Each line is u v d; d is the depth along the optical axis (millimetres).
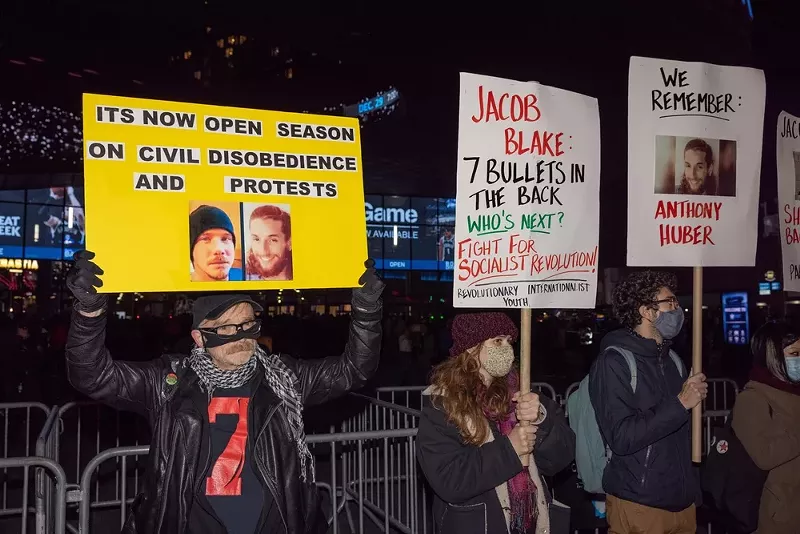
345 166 3111
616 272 29734
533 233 3408
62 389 12359
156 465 2578
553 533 3053
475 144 3371
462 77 3369
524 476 3006
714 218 4082
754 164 4238
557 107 3533
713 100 4160
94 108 2730
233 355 2666
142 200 2738
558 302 3422
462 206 3316
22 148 34344
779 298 20125
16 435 10766
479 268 3311
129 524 2691
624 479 3445
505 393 3064
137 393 2660
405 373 15617
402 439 5609
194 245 2783
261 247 2896
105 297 2514
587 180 3586
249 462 2660
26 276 34844
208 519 2594
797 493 3805
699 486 3605
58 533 3266
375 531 6242
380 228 37719
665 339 3631
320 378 2955
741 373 17484
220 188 2871
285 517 2637
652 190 3980
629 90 3992
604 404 3434
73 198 35594
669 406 3277
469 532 2891
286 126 3029
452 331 3107
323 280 2971
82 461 8945
